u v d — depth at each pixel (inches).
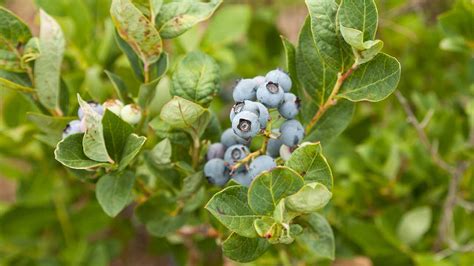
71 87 32.4
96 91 31.4
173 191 27.1
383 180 33.8
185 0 25.6
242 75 40.2
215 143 25.7
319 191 22.4
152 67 26.3
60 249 37.5
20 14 53.6
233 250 23.3
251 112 23.0
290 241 22.8
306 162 22.9
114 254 39.6
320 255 25.0
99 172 25.5
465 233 34.2
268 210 22.9
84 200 38.9
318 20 24.0
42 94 26.6
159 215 27.8
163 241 36.3
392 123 38.1
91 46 33.6
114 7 24.9
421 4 39.7
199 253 36.3
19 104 34.1
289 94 24.0
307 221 25.0
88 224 36.4
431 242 33.9
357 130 36.9
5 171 36.2
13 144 34.9
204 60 25.4
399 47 41.0
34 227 36.5
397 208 33.1
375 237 32.5
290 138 24.0
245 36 42.2
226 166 24.8
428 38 40.1
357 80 24.4
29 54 26.1
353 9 23.6
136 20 25.0
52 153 34.7
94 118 23.8
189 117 24.6
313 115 25.8
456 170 31.8
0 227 36.0
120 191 25.4
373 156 34.3
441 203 34.3
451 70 40.3
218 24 35.7
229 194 23.0
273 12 43.4
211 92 25.3
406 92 41.0
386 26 39.7
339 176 35.5
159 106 29.2
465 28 30.5
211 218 27.1
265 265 32.3
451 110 35.6
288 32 54.2
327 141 25.9
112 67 33.4
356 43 23.5
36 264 37.0
